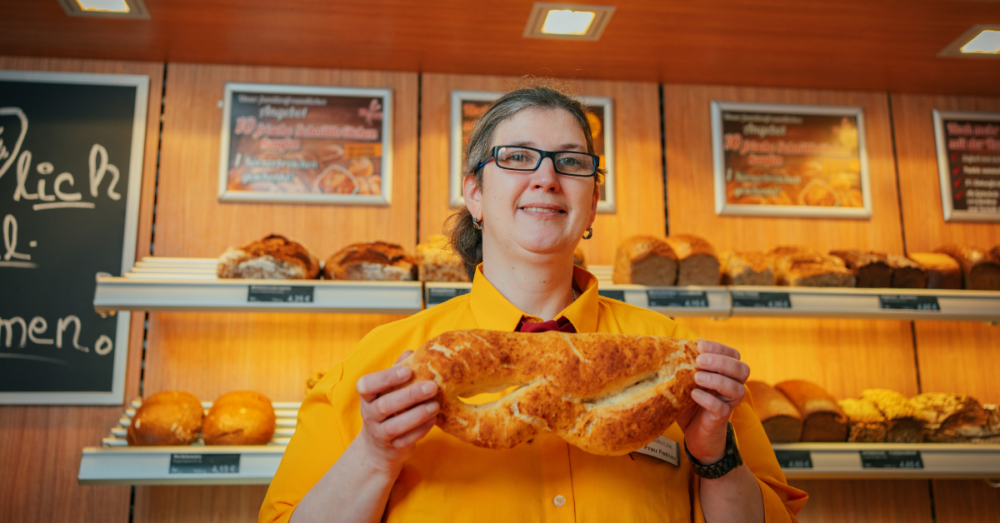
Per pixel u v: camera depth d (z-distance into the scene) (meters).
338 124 2.43
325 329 2.30
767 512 0.92
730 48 2.35
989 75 2.55
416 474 0.86
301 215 2.37
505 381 0.77
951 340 2.56
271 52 2.33
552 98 0.99
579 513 0.83
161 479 1.77
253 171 2.36
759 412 2.08
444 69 2.48
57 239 2.22
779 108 2.65
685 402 0.78
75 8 2.03
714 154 2.59
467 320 1.01
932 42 2.30
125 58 2.35
